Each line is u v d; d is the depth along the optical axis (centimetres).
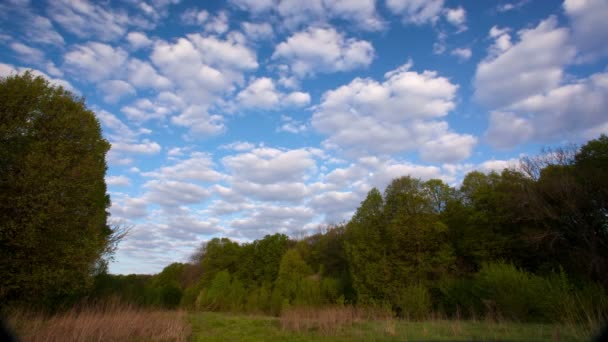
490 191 3244
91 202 1909
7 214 1492
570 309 1366
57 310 1706
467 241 3108
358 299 2936
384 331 1445
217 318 2605
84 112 1927
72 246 1681
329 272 4544
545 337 1118
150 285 3600
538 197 2689
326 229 5325
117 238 1967
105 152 2119
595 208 2445
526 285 1647
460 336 1235
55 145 1708
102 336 1227
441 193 3834
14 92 1590
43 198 1503
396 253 3014
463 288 2230
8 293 1559
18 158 1511
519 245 2831
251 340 1423
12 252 1559
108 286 2597
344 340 1302
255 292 3862
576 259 2388
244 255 6034
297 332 1563
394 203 3250
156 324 1533
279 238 5712
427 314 2109
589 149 2666
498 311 1662
